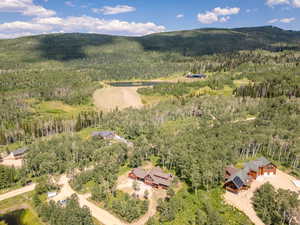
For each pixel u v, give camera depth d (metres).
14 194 78.19
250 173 76.25
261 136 90.88
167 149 88.00
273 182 73.44
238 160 86.12
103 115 168.50
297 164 80.38
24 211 68.81
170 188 67.12
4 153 117.50
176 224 56.50
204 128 110.50
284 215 54.09
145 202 63.19
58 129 151.50
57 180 84.50
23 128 144.12
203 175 68.88
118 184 77.69
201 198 65.56
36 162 90.81
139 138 107.62
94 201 69.88
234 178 68.06
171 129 122.00
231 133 96.62
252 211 59.88
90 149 100.69
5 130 141.00
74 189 77.81
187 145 89.38
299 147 83.06
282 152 88.50
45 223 62.72
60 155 98.19
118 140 120.81
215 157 78.94
